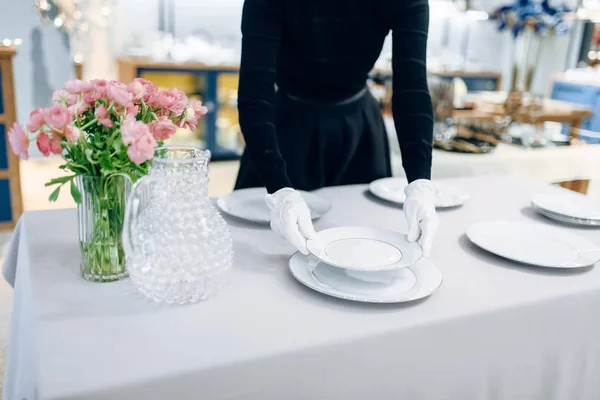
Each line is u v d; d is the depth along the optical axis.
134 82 0.76
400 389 0.67
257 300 0.71
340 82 1.32
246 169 1.40
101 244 0.73
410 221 0.85
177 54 4.07
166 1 4.22
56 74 4.03
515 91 2.37
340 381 0.63
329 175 1.46
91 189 0.72
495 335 0.72
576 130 2.52
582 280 0.81
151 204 0.69
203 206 0.69
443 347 0.69
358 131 1.42
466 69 5.43
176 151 0.72
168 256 0.65
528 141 1.88
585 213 1.13
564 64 5.47
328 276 0.77
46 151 0.67
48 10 3.89
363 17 1.20
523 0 2.21
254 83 1.05
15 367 0.85
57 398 0.50
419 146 1.05
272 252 0.88
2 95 2.63
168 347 0.59
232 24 4.50
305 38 1.20
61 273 0.76
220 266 0.69
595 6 4.70
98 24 4.05
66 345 0.58
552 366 0.79
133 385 0.53
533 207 1.20
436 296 0.74
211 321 0.65
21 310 0.84
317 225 1.02
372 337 0.63
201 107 0.86
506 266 0.86
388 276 0.78
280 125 1.36
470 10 5.01
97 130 0.73
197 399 0.56
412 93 1.09
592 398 0.86
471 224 1.05
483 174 1.57
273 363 0.59
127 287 0.73
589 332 0.81
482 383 0.74
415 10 1.12
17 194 2.75
